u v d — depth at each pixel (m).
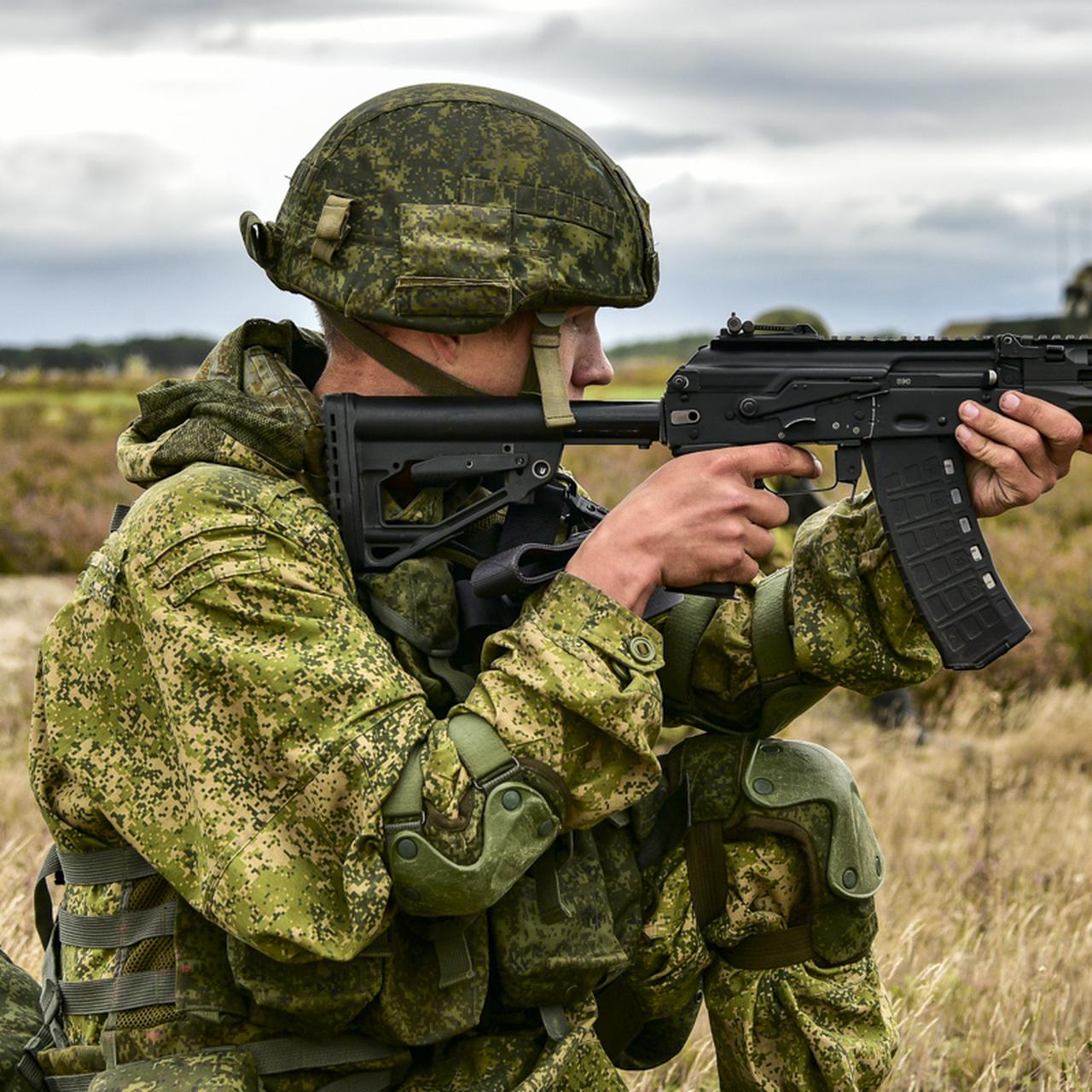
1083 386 2.25
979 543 2.28
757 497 2.17
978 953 4.17
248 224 2.35
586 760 2.07
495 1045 2.22
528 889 2.20
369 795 1.98
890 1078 3.14
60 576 13.72
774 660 2.48
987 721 8.86
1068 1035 3.56
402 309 2.20
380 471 2.24
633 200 2.36
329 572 2.13
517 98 2.34
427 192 2.23
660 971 2.46
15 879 4.19
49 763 2.20
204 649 2.02
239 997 2.13
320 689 2.00
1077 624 10.19
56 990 2.26
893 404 2.25
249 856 1.98
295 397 2.30
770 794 2.46
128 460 2.29
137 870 2.17
